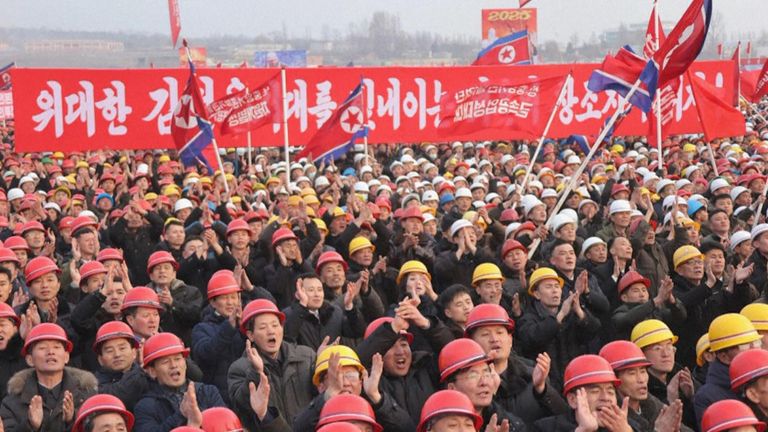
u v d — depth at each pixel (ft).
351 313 35.86
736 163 89.56
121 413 25.68
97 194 70.59
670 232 50.24
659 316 36.55
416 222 50.78
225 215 59.21
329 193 66.90
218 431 24.25
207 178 74.59
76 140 79.56
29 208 63.00
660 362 30.48
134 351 31.78
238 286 35.99
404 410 27.96
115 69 79.71
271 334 30.48
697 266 40.29
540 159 100.99
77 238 48.60
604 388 25.93
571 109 85.71
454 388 26.48
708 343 31.60
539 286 36.01
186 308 39.55
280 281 44.75
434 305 35.40
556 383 34.63
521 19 184.44
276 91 72.08
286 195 65.16
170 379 28.96
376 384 27.02
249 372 28.78
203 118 68.13
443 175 86.28
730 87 92.53
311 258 47.32
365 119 84.89
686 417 29.50
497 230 51.93
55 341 29.78
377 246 52.03
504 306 38.09
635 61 61.62
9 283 39.01
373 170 88.79
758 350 26.53
